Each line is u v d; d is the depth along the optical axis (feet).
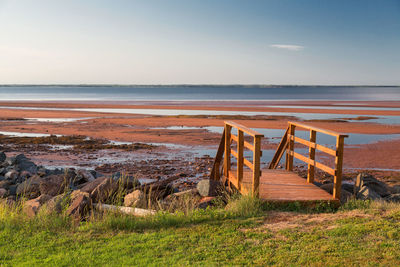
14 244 17.22
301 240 16.28
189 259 14.84
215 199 25.63
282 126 102.12
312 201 21.89
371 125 103.60
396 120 120.16
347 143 70.08
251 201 21.53
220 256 15.05
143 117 133.90
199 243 16.60
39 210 22.58
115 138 79.46
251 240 16.70
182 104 236.84
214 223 19.38
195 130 93.61
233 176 27.78
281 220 19.52
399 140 74.08
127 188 29.48
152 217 20.72
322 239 16.20
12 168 38.47
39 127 101.45
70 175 33.37
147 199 26.43
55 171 38.81
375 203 21.97
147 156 57.31
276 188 24.67
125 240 17.30
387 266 13.21
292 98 379.35
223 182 29.37
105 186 27.30
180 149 64.54
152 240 17.16
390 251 14.44
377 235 16.24
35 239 17.83
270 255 14.88
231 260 14.60
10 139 75.66
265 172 30.22
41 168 39.24
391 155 57.00
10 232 18.88
